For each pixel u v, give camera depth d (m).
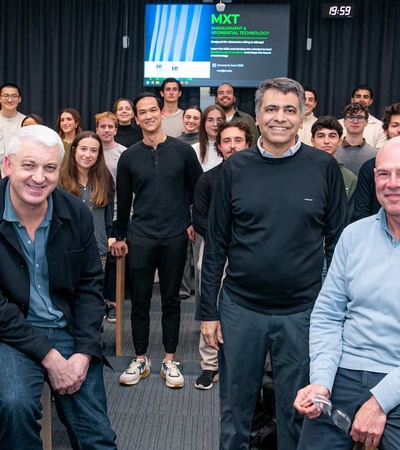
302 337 1.72
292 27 5.68
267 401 2.18
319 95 5.73
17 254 1.63
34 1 5.82
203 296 1.85
